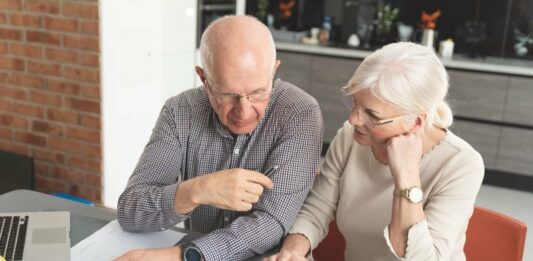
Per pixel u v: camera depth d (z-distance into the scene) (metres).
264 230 1.31
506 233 1.40
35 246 1.29
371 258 1.43
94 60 2.58
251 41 1.19
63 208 1.55
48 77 2.70
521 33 4.49
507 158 4.10
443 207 1.29
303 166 1.38
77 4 2.54
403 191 1.22
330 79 4.61
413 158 1.23
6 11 2.68
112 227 1.42
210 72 1.21
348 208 1.45
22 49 2.71
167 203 1.30
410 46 1.21
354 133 1.30
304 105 1.43
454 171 1.30
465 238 1.41
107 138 2.72
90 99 2.65
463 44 4.70
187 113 1.48
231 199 1.21
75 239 1.36
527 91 3.96
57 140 2.78
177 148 1.48
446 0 4.68
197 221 1.51
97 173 2.74
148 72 2.99
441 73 1.20
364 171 1.43
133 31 2.79
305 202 1.50
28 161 2.54
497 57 4.58
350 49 4.60
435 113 1.28
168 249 1.25
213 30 1.22
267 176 1.36
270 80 1.24
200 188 1.24
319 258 1.64
